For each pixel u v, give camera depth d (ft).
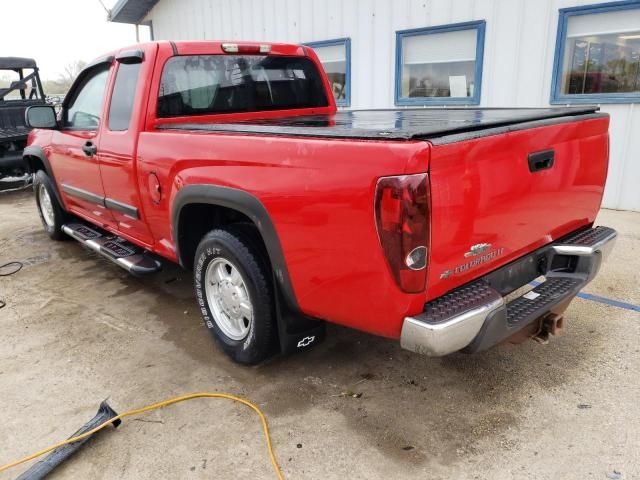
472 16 22.79
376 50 26.35
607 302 12.51
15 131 30.99
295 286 8.18
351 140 6.88
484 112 11.00
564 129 8.46
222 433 8.36
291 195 7.61
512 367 9.93
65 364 10.60
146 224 11.82
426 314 6.82
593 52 20.67
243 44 12.28
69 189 15.60
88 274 15.88
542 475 7.24
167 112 11.20
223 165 8.75
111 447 8.13
